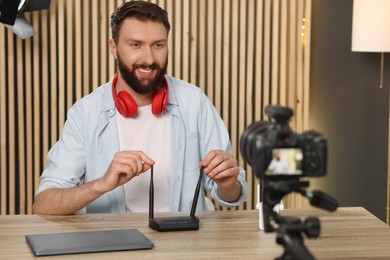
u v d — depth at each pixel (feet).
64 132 9.60
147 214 8.68
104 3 14.08
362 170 16.06
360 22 14.20
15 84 14.32
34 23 13.98
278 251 7.18
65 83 14.51
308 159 5.33
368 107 15.88
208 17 14.55
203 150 9.91
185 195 9.57
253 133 5.62
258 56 14.83
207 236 7.70
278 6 14.74
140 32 8.89
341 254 7.12
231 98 14.88
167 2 14.34
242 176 9.44
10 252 7.04
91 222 8.25
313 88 15.70
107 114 9.43
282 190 5.31
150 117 9.52
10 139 14.20
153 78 9.07
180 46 14.53
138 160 8.07
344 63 15.69
